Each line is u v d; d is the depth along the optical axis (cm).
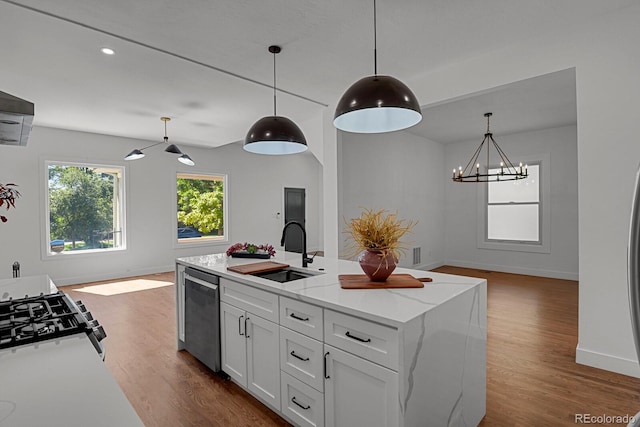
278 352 191
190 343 276
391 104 163
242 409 210
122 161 607
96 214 595
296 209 884
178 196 702
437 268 679
